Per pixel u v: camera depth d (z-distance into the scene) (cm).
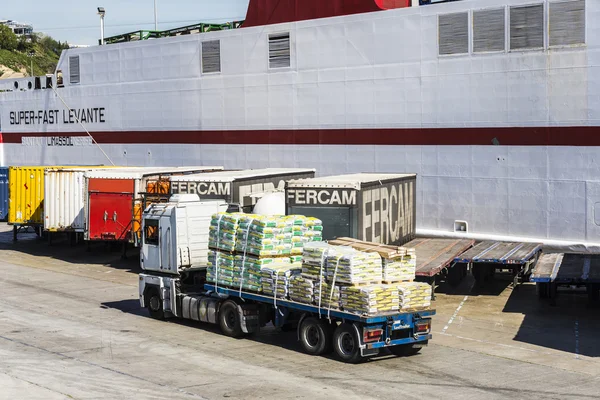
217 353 1648
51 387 1378
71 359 1588
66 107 4247
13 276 2744
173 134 3641
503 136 2569
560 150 2452
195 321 1994
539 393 1365
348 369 1517
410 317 1570
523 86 2512
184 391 1356
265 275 1698
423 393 1355
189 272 1966
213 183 2534
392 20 2806
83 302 2261
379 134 2888
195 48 3484
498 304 2206
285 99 3172
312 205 2166
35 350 1664
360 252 1577
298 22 3091
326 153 3061
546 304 2203
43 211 3328
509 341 1778
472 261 2234
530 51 2486
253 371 1498
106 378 1441
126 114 3875
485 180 2625
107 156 3956
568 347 1722
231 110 3375
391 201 2386
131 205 2870
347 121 2978
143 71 3747
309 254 1614
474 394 1353
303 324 1647
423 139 2766
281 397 1323
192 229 1959
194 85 3512
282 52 3159
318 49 3038
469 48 2622
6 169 3819
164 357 1609
